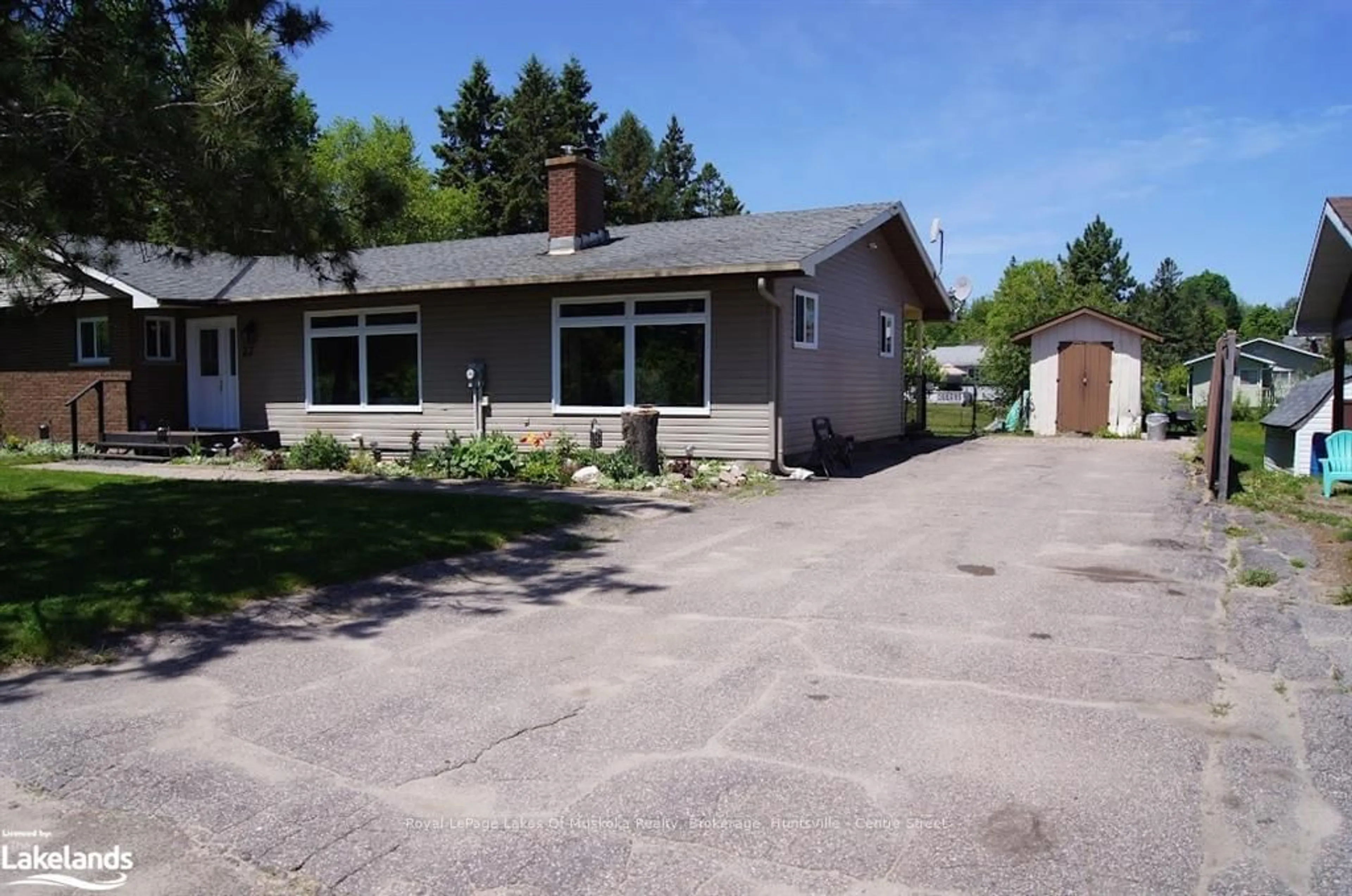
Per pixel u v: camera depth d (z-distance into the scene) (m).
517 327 14.77
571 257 14.98
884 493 11.28
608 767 3.61
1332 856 2.91
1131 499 10.59
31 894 2.81
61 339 17.84
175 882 2.87
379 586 6.55
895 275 19.09
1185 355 67.00
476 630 5.54
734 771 3.55
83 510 9.21
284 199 7.46
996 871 2.84
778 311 13.00
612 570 7.11
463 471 12.82
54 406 18.00
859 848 2.99
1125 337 21.12
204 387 17.84
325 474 13.45
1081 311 21.31
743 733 3.91
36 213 6.77
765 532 8.69
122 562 6.80
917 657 4.89
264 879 2.88
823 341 15.13
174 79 7.50
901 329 19.84
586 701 4.32
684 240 15.13
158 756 3.77
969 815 3.19
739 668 4.76
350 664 4.91
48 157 6.74
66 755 3.79
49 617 5.43
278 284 17.03
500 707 4.26
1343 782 3.41
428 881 2.84
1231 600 6.01
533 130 47.44
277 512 9.11
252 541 7.57
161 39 7.77
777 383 13.01
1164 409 23.89
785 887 2.78
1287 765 3.55
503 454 12.81
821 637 5.26
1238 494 10.85
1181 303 72.19
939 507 10.08
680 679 4.61
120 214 7.86
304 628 5.62
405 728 4.03
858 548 7.84
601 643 5.22
